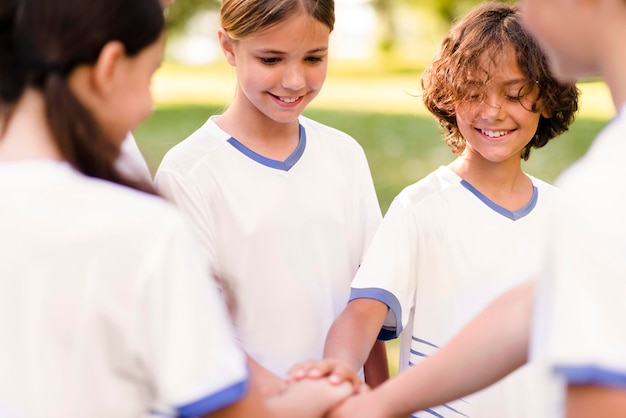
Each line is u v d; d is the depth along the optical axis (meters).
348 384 1.85
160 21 1.40
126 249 1.30
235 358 1.35
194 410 1.31
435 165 8.08
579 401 1.11
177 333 1.30
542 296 1.17
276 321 2.35
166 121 10.47
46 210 1.30
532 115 2.29
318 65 2.31
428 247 2.34
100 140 1.34
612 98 1.22
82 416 1.30
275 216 2.35
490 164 2.36
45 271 1.29
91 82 1.35
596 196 1.11
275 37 2.21
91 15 1.32
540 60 2.23
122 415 1.33
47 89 1.32
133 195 1.35
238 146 2.37
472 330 1.58
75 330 1.29
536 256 2.34
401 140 9.19
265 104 2.29
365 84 14.84
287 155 2.41
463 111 2.30
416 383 1.66
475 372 1.57
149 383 1.34
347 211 2.47
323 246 2.41
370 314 2.25
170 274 1.30
